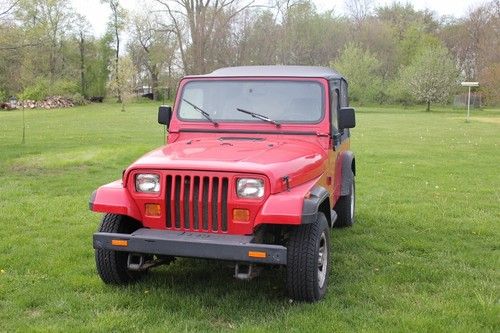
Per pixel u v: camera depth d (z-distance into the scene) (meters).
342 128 6.20
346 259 6.40
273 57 65.06
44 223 7.96
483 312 4.73
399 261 6.36
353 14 83.44
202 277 5.66
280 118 5.82
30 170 13.38
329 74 6.21
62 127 28.91
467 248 7.00
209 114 5.96
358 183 12.25
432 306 4.92
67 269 5.86
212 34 59.06
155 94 77.25
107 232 5.05
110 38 77.88
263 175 4.57
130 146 18.70
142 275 5.62
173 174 4.75
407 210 9.30
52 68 60.38
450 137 25.70
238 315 4.71
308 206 4.51
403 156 17.77
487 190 11.42
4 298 5.07
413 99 68.00
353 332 4.36
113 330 4.41
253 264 4.68
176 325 4.49
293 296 4.91
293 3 63.22
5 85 29.02
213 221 4.71
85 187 11.02
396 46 80.56
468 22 83.19
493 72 62.38
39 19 20.69
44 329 4.37
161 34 70.75
